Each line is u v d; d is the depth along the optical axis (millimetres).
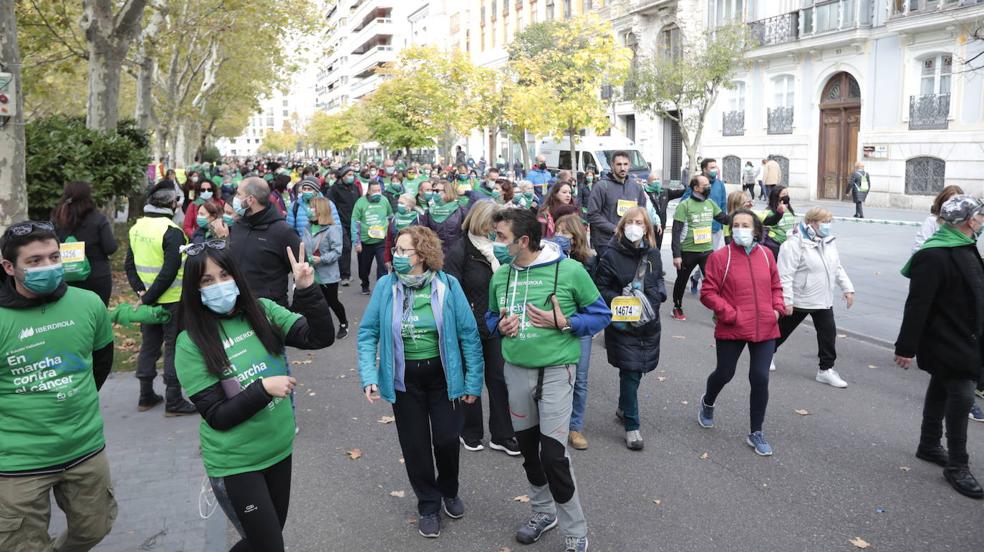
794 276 7562
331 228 9711
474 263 5875
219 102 51125
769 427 6492
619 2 38625
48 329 3482
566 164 28031
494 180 12602
